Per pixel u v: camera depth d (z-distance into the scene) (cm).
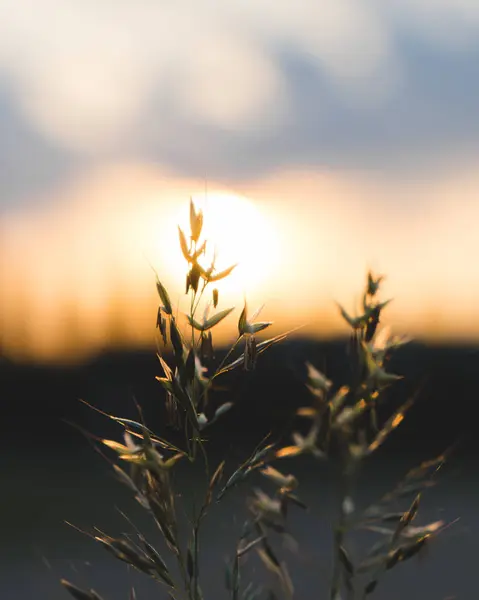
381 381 119
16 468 1020
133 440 109
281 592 121
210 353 101
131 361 824
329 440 125
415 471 124
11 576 558
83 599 103
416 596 501
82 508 764
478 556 592
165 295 101
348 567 117
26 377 1183
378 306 118
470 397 1023
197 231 101
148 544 103
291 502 122
